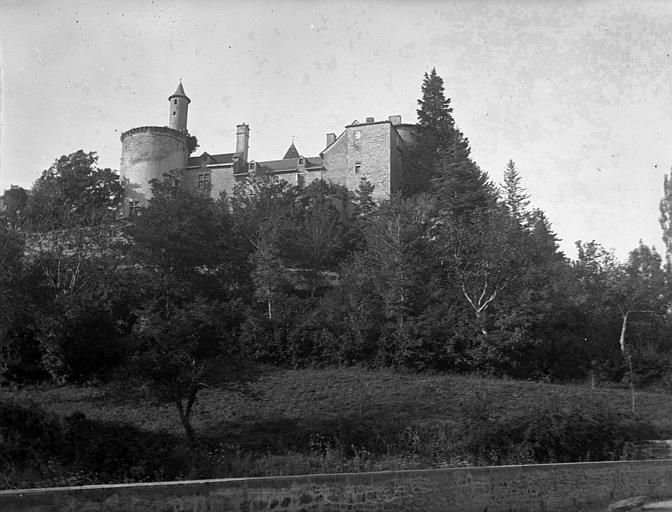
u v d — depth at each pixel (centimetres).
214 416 2205
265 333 3244
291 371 3017
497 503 1059
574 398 2573
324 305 3500
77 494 668
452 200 5044
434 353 3159
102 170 6019
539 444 1598
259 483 805
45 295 2880
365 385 2712
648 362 3462
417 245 3734
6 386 2603
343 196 5888
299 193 5672
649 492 1306
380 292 3412
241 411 2269
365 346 3194
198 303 2367
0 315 2705
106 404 2342
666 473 1352
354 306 3350
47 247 3183
